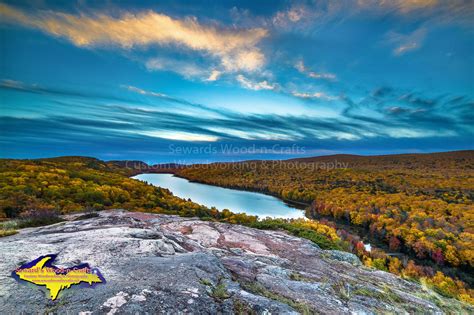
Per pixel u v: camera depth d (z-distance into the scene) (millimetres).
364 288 5125
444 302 5543
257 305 3092
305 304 3615
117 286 2984
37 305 2496
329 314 3467
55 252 4047
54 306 2498
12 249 4059
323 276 5633
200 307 2768
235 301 3117
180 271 3688
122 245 4777
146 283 3137
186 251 5684
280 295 3857
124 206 41719
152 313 2496
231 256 6391
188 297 2912
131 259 4113
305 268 6309
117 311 2451
